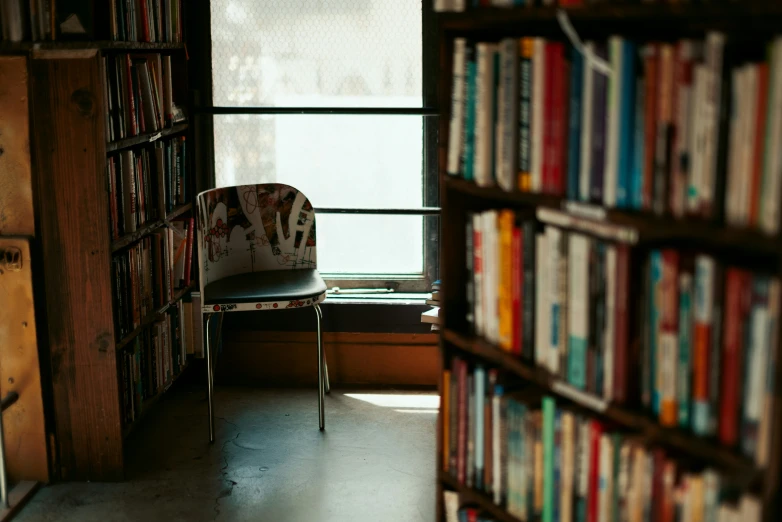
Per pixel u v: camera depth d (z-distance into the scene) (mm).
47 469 2805
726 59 1261
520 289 1732
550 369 1672
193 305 3564
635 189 1424
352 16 3484
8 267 2646
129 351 2945
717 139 1278
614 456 1534
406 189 3645
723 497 1329
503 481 1834
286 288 3154
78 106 2596
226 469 2943
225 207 3273
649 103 1380
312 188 3656
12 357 2721
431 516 2641
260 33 3514
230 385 3693
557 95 1561
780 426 1200
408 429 3277
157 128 3129
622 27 1638
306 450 3094
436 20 3447
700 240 1474
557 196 1587
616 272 1482
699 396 1357
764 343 1241
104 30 2703
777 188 1189
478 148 1758
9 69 2568
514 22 1724
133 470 2928
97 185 2641
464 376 1926
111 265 2711
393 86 3539
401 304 3619
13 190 2643
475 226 1856
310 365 3684
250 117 3588
